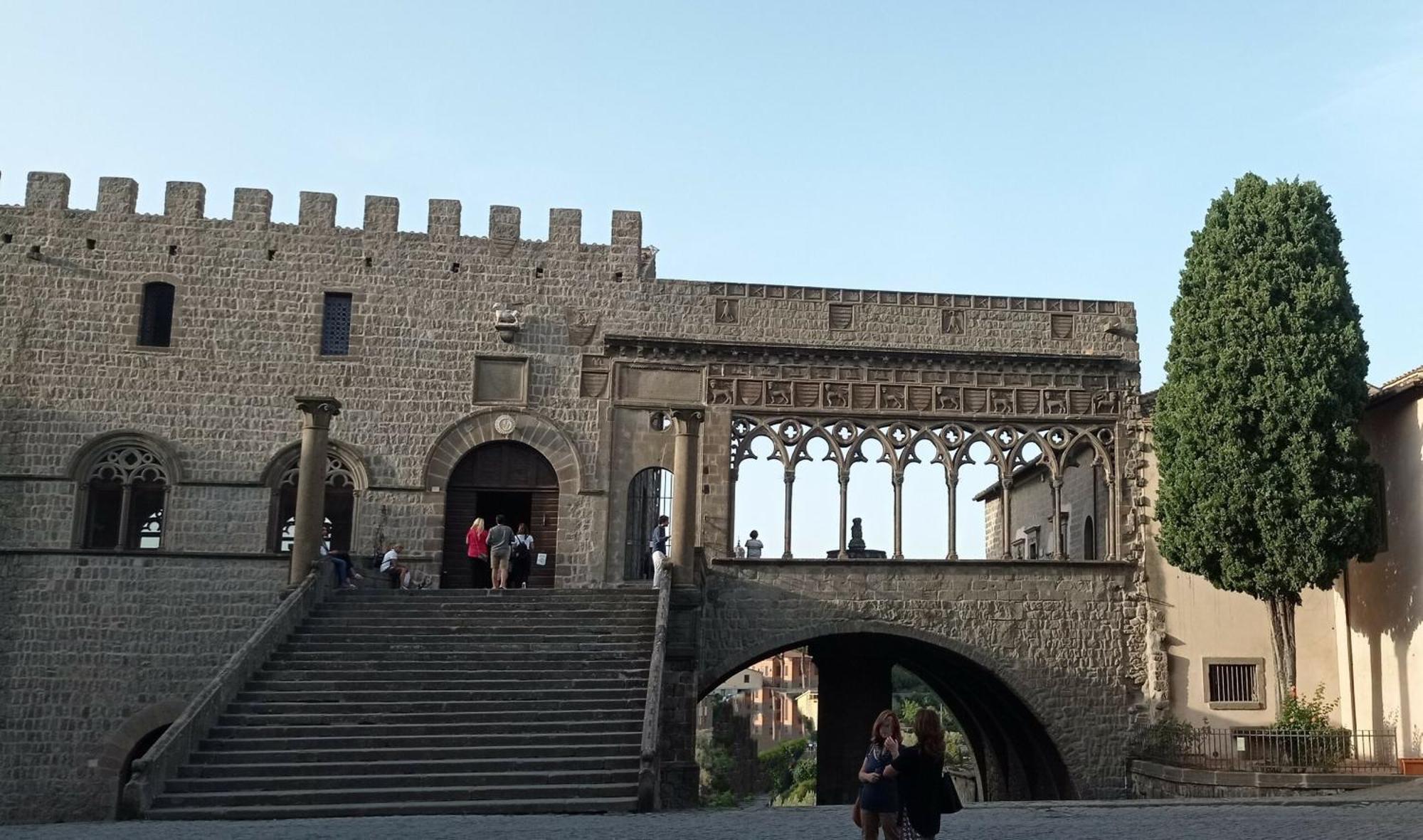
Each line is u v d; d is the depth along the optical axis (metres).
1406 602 33.44
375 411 37.56
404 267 38.41
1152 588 37.97
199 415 36.91
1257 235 34.31
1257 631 37.88
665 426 38.38
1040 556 51.16
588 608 30.25
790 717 117.88
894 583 37.38
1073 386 39.38
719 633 36.53
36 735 34.59
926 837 12.66
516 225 39.09
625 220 39.50
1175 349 35.31
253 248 37.94
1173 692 37.34
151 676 35.19
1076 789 36.66
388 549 36.69
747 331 39.16
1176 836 17.20
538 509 37.91
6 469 35.91
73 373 36.66
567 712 24.88
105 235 37.47
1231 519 33.16
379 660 27.08
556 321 38.66
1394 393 33.66
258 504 36.62
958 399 38.94
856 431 38.56
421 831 18.09
